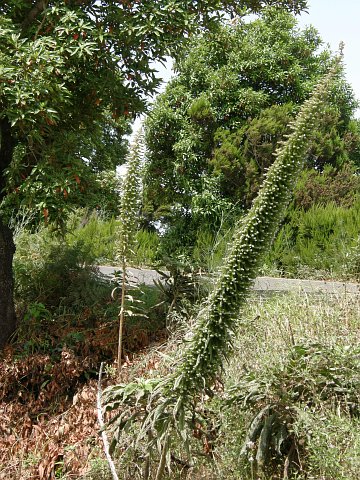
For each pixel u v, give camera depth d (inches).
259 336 160.9
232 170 441.4
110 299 245.3
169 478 120.6
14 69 186.2
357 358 131.0
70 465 157.8
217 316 99.7
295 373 127.3
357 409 125.8
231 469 121.5
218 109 476.4
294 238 419.5
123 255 171.0
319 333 155.6
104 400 121.0
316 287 239.9
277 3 262.8
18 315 237.3
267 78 489.1
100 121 246.8
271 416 120.6
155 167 475.5
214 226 444.1
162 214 493.7
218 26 241.9
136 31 206.8
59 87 193.3
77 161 209.0
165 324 229.5
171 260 231.9
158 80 229.5
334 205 433.7
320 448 108.7
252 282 98.7
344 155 494.6
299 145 92.8
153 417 107.0
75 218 375.2
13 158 217.5
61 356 212.5
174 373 105.3
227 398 127.9
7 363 209.8
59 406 202.4
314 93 93.2
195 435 128.0
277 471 121.0
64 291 254.2
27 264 259.6
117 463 128.1
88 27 197.8
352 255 346.3
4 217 225.3
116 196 484.7
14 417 197.3
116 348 216.5
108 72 220.7
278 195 94.1
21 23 217.6
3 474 162.6
